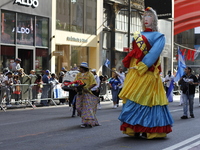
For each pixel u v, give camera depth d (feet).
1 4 70.90
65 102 66.59
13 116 45.29
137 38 27.30
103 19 100.32
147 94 26.94
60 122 39.32
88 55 95.86
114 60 103.60
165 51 126.52
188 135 30.37
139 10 113.60
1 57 71.41
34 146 25.85
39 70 80.02
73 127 35.45
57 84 62.69
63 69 69.46
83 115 35.32
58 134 31.22
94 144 26.45
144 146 25.46
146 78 27.07
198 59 185.98
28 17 77.66
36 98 58.70
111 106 61.77
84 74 35.63
